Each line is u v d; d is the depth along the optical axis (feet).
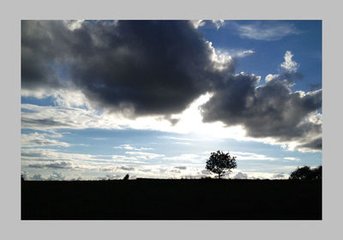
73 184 150.61
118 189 142.10
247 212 114.21
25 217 106.52
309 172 183.93
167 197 131.23
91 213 112.27
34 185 146.51
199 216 110.22
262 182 155.53
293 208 118.52
